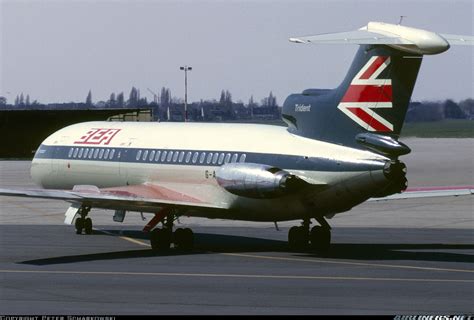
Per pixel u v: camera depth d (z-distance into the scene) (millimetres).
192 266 45781
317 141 48938
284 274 43125
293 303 36094
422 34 44438
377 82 46562
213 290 38938
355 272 43688
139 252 51344
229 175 49812
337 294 38000
